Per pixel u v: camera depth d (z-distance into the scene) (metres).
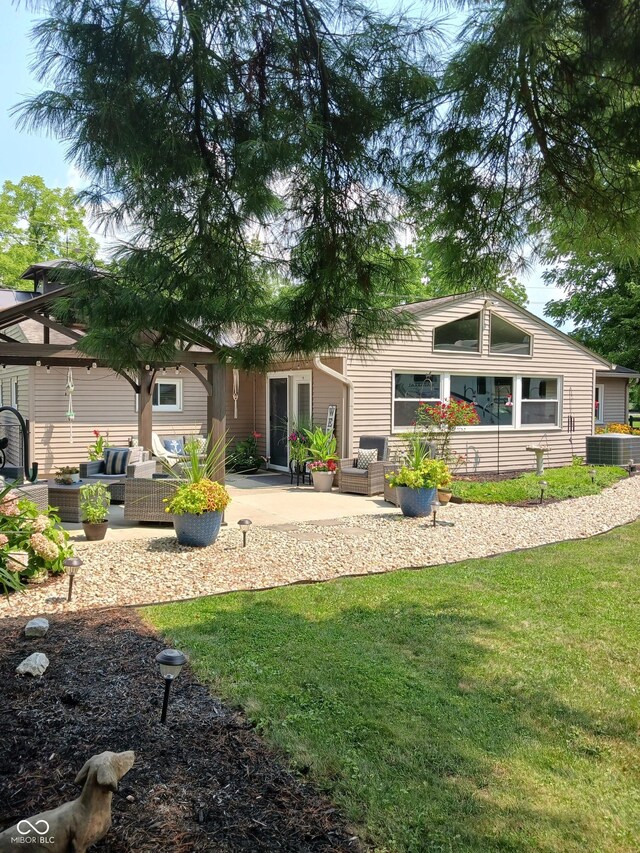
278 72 2.94
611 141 2.78
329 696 3.28
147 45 2.58
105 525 7.20
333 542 7.23
